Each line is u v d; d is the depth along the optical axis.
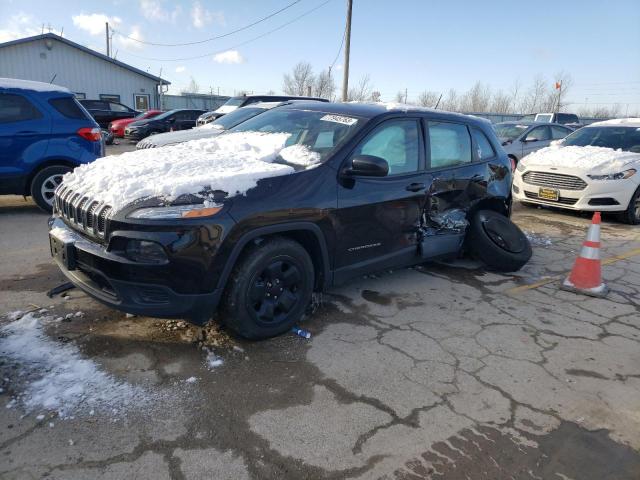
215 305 3.03
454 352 3.39
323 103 4.66
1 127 6.27
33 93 6.53
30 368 2.85
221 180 3.04
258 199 3.11
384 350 3.36
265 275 3.25
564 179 7.97
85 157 6.89
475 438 2.52
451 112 4.97
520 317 4.05
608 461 2.41
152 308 2.88
